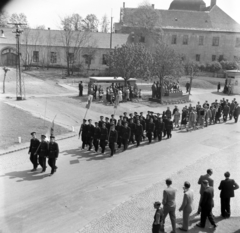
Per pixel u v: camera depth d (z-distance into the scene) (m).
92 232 9.17
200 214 10.44
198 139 21.20
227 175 10.34
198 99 39.25
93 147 18.23
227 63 62.00
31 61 55.94
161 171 14.66
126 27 65.31
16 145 17.23
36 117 22.94
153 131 19.69
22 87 34.03
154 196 11.81
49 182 12.74
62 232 9.14
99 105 30.05
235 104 28.45
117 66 33.66
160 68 35.47
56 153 13.59
